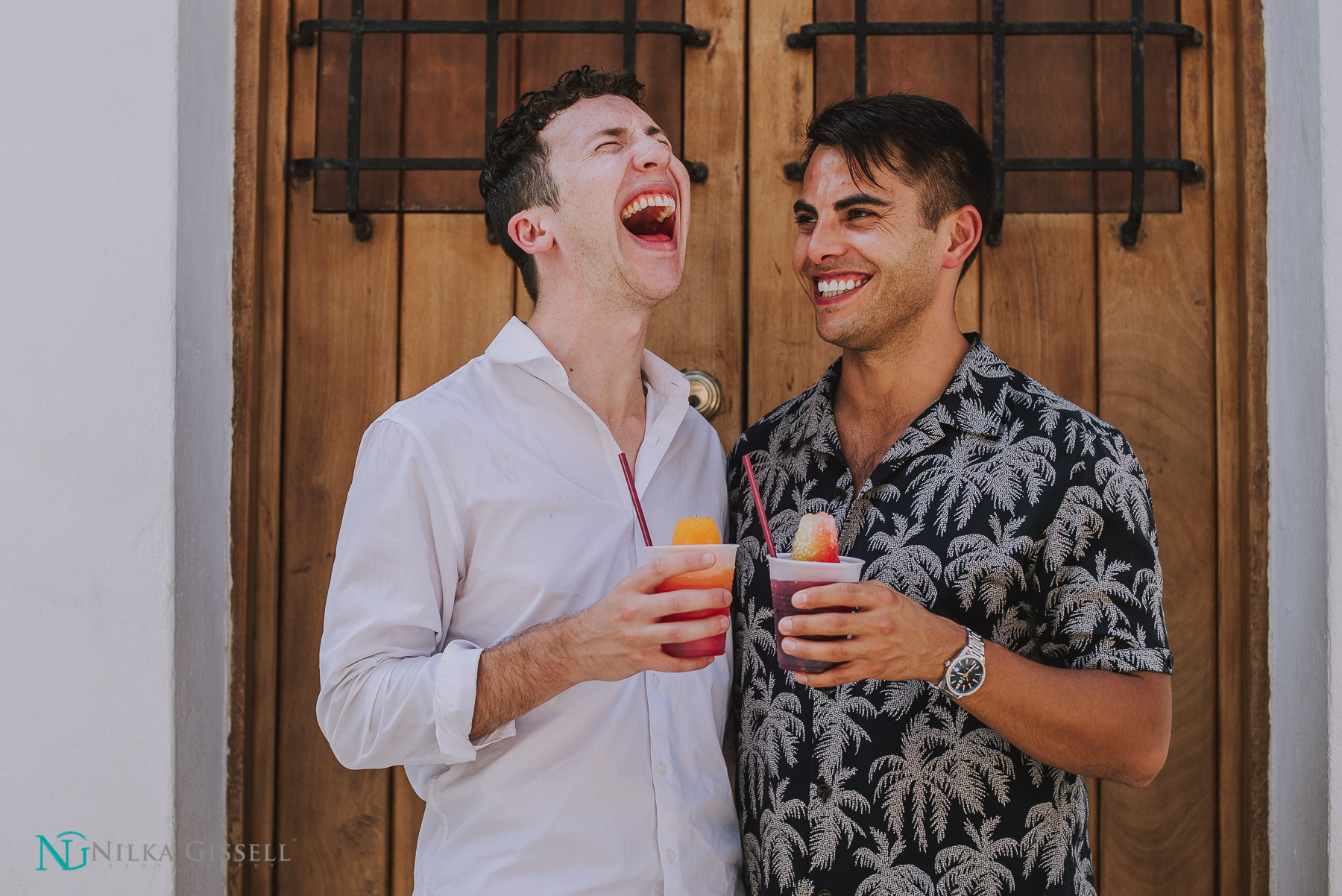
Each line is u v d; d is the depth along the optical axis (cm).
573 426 127
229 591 157
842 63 166
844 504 125
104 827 140
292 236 165
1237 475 162
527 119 129
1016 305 164
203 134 153
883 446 132
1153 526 118
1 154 144
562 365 130
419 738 107
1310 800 146
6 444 143
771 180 166
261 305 163
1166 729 110
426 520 117
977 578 117
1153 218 165
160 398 144
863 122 123
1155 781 159
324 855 159
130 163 145
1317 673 146
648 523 127
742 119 166
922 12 165
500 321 165
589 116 127
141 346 144
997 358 127
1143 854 158
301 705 161
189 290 148
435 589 118
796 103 166
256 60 161
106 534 143
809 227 129
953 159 125
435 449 119
